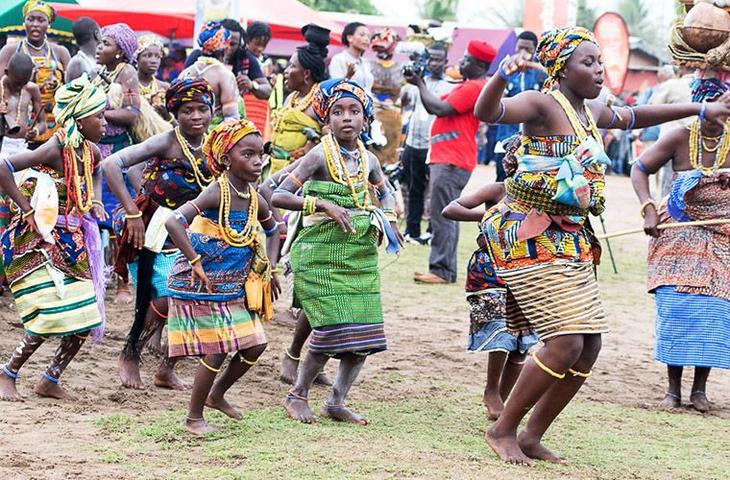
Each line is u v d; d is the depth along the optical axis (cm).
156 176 1393
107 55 1827
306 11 3634
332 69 2520
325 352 1276
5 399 1302
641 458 1214
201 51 2062
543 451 1176
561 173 1104
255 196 1225
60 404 1308
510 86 2959
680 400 1521
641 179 1505
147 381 1458
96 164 1370
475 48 2303
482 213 1312
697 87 1494
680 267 1502
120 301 1977
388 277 2502
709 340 1478
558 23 3008
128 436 1174
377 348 1283
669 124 2709
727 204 1485
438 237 2434
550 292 1123
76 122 1314
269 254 1269
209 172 1388
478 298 1330
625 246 3350
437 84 2812
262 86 2180
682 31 1461
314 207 1248
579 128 1134
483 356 1762
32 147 1934
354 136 1297
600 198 1139
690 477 1146
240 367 1242
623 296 2456
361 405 1400
